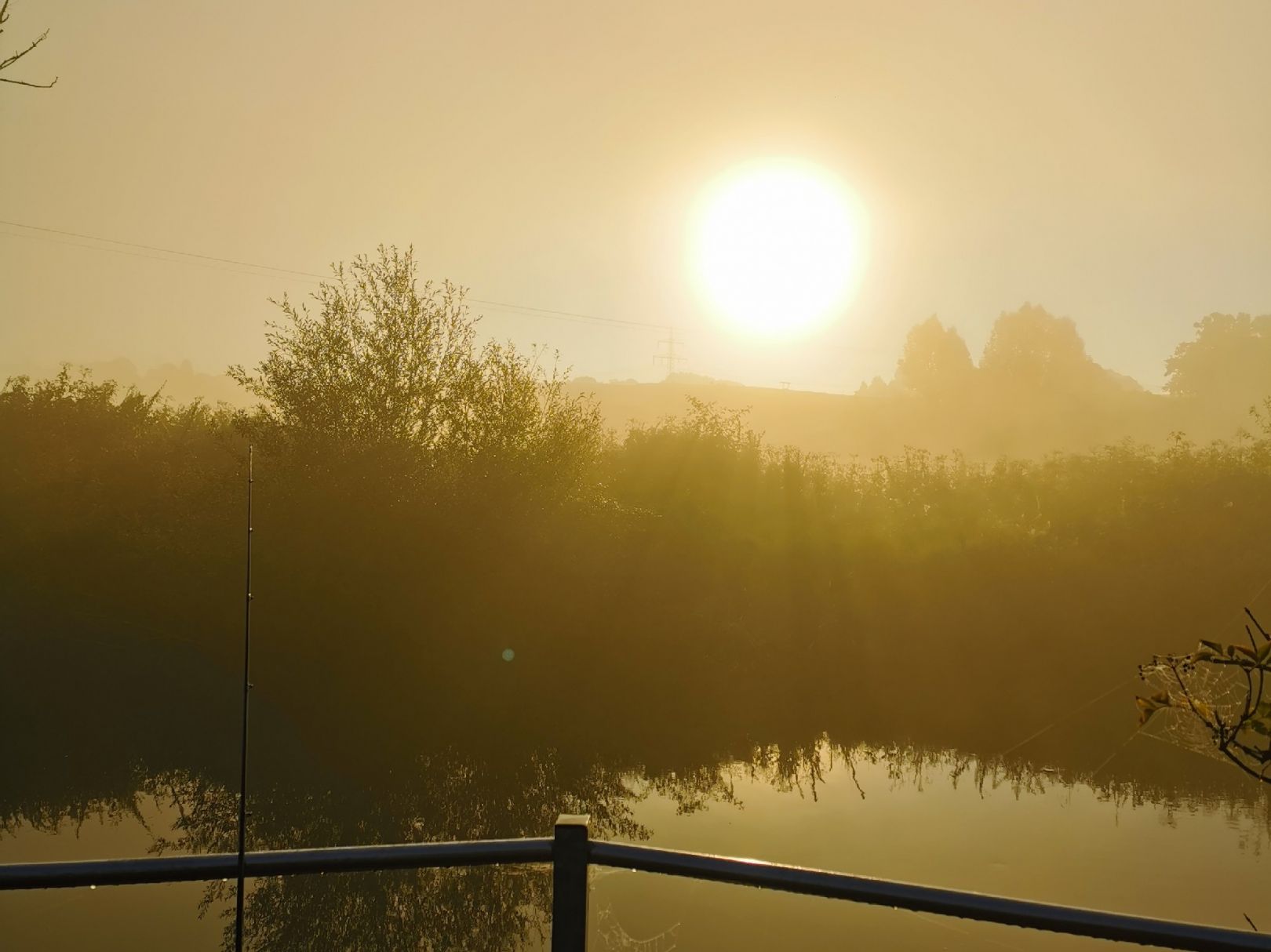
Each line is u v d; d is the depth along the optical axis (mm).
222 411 20125
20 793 9906
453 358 18156
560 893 1942
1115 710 11859
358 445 16984
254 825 8797
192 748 11844
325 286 17734
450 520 16750
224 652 16047
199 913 3682
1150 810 8289
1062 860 7180
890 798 9430
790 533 19109
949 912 1737
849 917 3586
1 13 3500
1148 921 1656
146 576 17047
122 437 24594
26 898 3426
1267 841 7367
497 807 9438
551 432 18875
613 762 11383
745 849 7859
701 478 21719
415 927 4113
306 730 12969
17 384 24703
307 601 16250
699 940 3096
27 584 17844
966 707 13195
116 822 8969
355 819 8867
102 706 13703
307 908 4176
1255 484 17312
